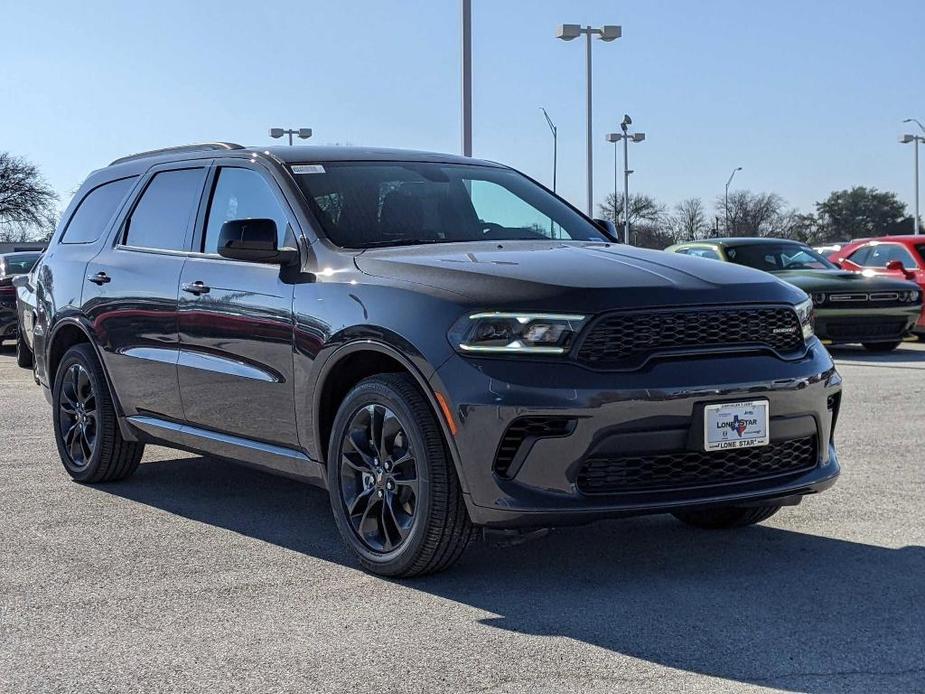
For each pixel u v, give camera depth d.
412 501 4.41
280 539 5.15
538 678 3.37
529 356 4.06
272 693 3.29
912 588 4.25
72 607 4.15
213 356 5.36
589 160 30.58
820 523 5.27
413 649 3.65
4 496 6.13
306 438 4.86
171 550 4.96
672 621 3.89
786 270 14.63
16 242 65.81
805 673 3.39
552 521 4.04
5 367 14.19
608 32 30.11
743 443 4.21
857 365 12.91
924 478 6.24
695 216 63.69
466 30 16.91
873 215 81.25
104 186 6.78
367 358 4.58
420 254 4.73
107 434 6.26
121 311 6.02
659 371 4.10
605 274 4.31
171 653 3.65
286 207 5.17
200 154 5.99
